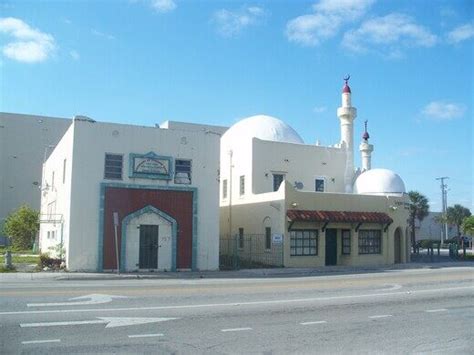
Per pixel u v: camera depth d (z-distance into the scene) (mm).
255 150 35031
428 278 22078
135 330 9891
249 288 17016
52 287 16781
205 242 27453
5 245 54656
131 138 26312
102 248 25172
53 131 59938
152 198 26469
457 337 9805
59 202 30031
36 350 8266
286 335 9711
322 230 31828
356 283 19391
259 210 33125
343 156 38656
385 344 9133
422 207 66562
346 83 40406
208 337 9414
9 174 57500
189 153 27531
